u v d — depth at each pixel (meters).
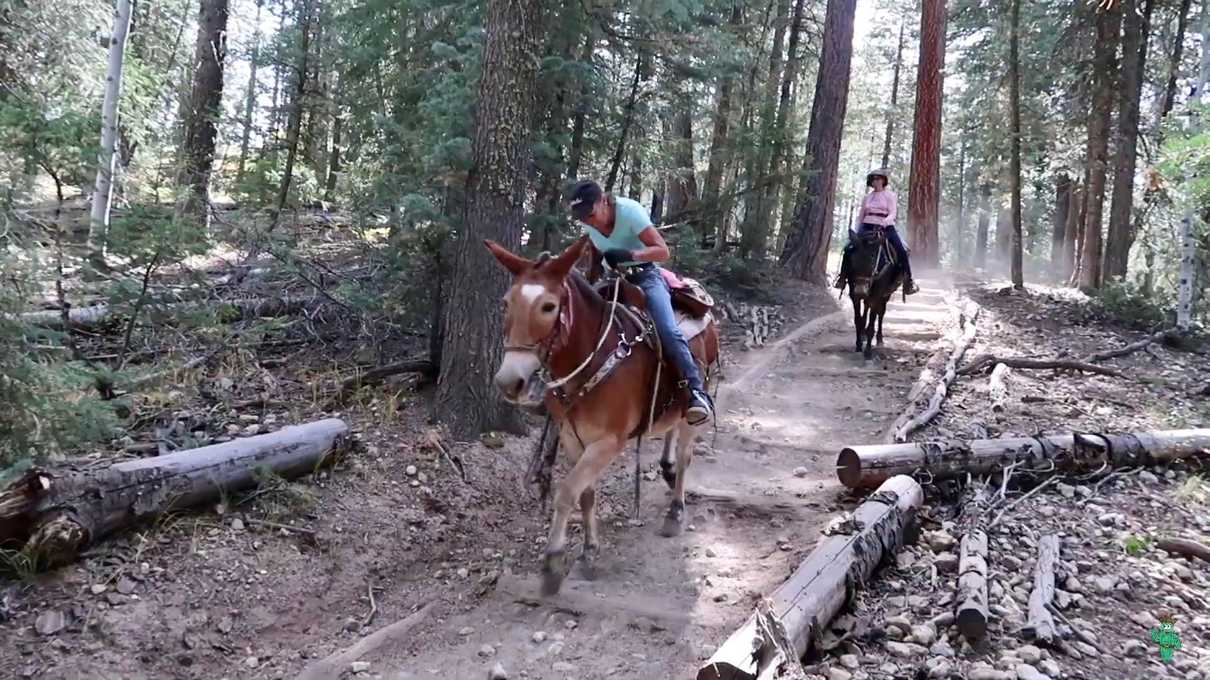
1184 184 10.60
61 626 4.33
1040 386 9.75
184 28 17.08
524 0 6.73
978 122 24.75
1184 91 19.02
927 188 21.62
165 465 5.13
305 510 5.65
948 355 11.40
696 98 13.23
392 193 7.84
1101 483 6.71
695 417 5.18
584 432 4.91
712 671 3.79
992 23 20.25
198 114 12.82
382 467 6.36
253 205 9.71
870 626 4.55
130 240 6.27
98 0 12.06
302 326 9.01
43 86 10.76
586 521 5.60
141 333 7.74
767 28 19.77
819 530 6.00
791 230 18.41
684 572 5.51
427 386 7.78
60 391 5.16
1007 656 4.21
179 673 4.34
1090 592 4.99
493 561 5.70
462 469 6.54
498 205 6.88
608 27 9.94
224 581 4.92
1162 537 5.66
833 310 15.34
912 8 35.16
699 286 6.43
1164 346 12.84
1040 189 27.58
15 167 5.65
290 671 4.49
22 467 4.45
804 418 9.12
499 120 6.80
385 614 5.09
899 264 11.91
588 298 4.81
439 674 4.45
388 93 10.53
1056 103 20.20
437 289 7.71
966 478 6.62
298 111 13.03
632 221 5.21
